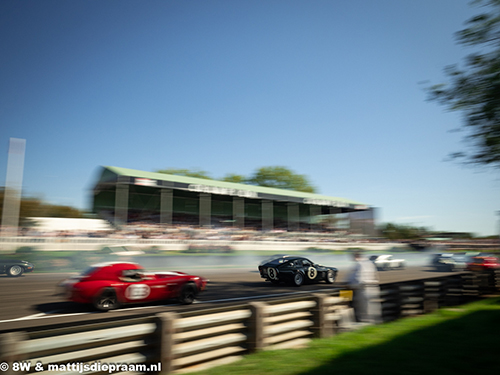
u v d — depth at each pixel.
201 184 36.34
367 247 45.25
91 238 24.12
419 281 8.59
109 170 33.59
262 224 44.88
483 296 11.28
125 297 8.53
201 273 19.67
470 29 9.92
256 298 10.91
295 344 5.39
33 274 16.98
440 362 4.65
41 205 30.42
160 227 34.09
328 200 49.28
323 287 14.23
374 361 4.62
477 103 9.88
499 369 4.48
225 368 4.18
